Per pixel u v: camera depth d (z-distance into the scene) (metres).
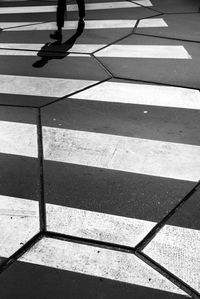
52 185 3.77
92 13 9.23
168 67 6.11
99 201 3.54
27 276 2.85
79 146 4.33
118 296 2.68
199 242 3.07
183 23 8.03
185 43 7.02
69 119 4.86
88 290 2.73
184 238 3.11
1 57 6.95
